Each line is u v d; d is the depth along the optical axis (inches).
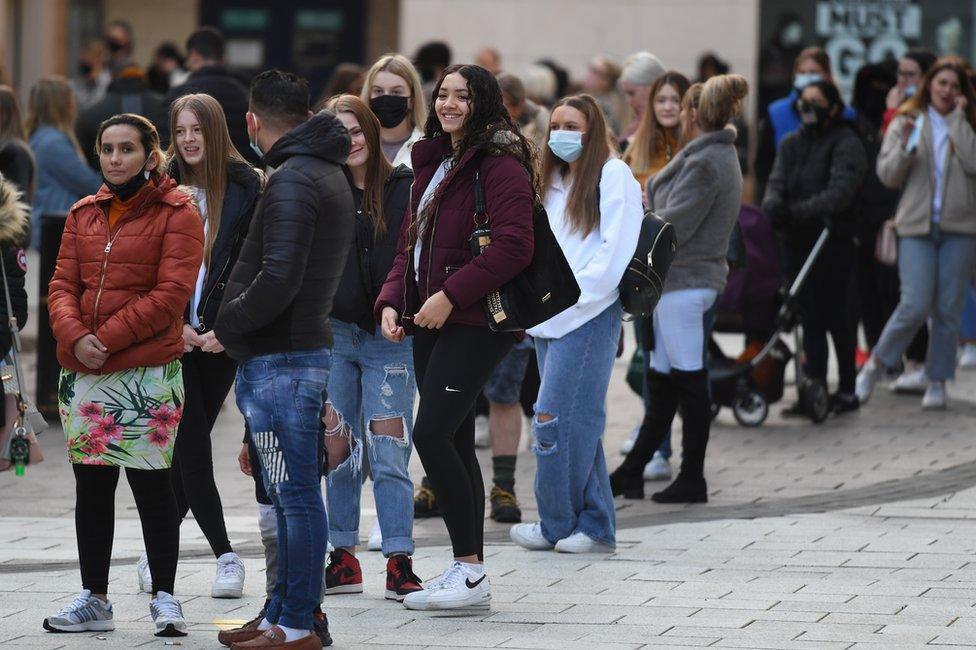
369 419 889.5
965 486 1178.6
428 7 2485.2
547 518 983.0
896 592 876.6
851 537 1016.9
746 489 1180.5
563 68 2349.9
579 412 960.3
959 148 1455.5
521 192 794.2
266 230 718.5
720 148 1119.6
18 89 2859.3
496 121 807.7
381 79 1019.3
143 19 3080.7
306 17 3112.7
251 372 740.7
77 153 1595.7
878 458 1293.1
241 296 721.6
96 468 799.7
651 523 1066.7
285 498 741.9
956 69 1462.8
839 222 1450.5
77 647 770.8
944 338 1498.5
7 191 856.9
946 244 1481.3
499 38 2477.9
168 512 806.5
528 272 801.6
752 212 1398.9
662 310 1120.2
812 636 784.9
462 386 807.1
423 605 833.5
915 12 2422.5
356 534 892.0
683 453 1140.5
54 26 2915.8
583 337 949.8
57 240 1424.7
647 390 1163.9
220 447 1363.2
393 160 1018.1
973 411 1505.9
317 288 733.9
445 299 792.3
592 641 780.0
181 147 889.5
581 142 954.7
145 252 787.4
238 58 3117.6
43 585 900.0
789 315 1428.4
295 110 756.0
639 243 948.6
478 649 765.3
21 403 853.2
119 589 893.2
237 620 825.5
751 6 2428.6
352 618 828.0
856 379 1521.9
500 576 923.4
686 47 2445.9
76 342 777.6
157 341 788.6
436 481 816.3
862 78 1664.6
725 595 873.5
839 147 1435.8
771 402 1439.5
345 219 737.0
